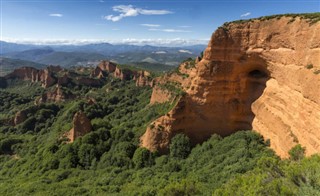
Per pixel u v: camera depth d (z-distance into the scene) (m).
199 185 30.05
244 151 36.44
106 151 51.94
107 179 40.47
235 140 40.75
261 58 40.41
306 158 23.30
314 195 16.52
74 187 39.19
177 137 45.22
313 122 28.08
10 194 40.69
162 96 71.44
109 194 33.50
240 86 44.38
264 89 41.34
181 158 43.50
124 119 77.00
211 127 45.81
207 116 45.84
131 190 33.53
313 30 30.88
